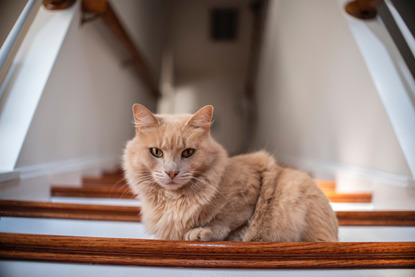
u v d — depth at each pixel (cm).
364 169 214
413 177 163
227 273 104
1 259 105
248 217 128
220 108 926
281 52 487
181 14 753
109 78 353
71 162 246
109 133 366
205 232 114
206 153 132
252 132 830
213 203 124
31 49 206
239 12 745
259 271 105
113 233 148
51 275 98
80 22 249
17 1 168
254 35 724
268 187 132
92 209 162
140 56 424
